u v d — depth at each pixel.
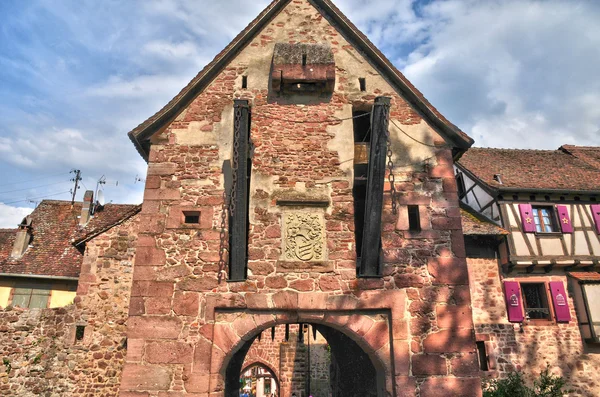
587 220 14.21
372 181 8.22
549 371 12.46
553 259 13.34
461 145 9.07
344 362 11.68
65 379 11.23
